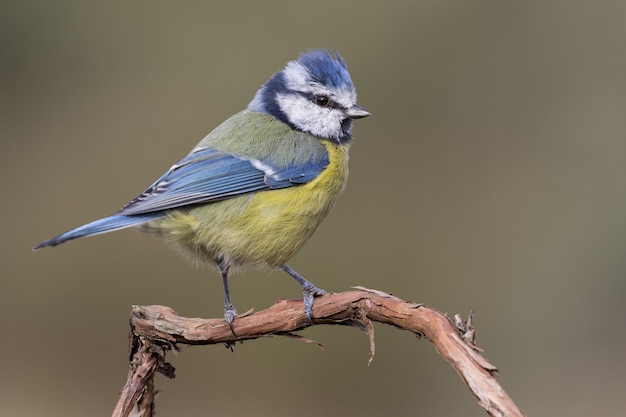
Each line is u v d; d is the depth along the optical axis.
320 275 12.41
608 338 12.04
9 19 13.99
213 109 13.73
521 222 12.73
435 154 13.27
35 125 13.82
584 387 11.52
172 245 7.40
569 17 13.39
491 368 4.41
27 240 12.70
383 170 13.10
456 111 13.39
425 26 13.62
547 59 13.38
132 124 13.72
